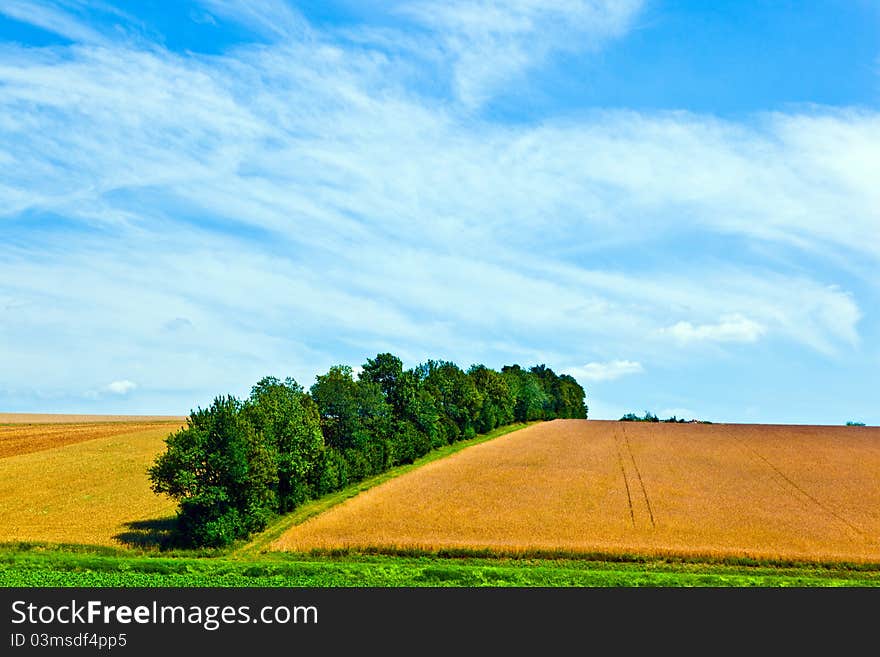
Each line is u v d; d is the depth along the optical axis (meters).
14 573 34.88
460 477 67.62
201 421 48.34
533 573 36.88
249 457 48.78
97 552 43.41
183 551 44.53
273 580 34.66
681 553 42.59
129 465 73.81
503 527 49.16
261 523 50.16
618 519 51.69
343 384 72.12
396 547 43.62
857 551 44.16
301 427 58.44
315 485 61.44
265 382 61.91
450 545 43.81
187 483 45.84
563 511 53.97
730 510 54.81
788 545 45.34
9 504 57.41
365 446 72.06
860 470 72.12
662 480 66.31
